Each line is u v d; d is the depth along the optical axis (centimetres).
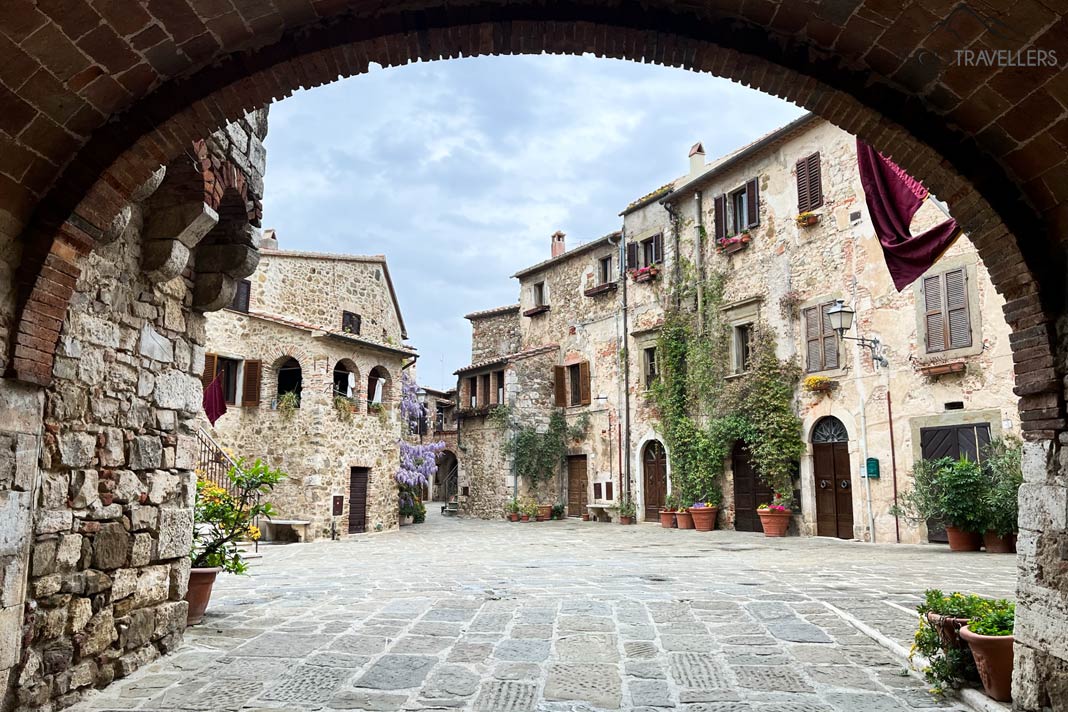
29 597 374
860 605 662
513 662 478
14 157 329
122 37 312
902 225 608
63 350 406
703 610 654
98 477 437
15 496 356
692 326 1897
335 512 1712
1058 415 341
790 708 385
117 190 364
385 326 2214
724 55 365
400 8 355
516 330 2733
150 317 502
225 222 570
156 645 492
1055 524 340
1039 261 348
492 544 1472
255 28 343
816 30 344
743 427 1655
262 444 1722
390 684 429
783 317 1628
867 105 362
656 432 1983
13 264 346
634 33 361
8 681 354
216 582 874
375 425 1919
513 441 2352
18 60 296
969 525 1130
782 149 1670
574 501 2339
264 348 1762
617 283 2205
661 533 1691
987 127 342
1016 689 363
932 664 417
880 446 1380
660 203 2041
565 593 761
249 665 471
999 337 1197
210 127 371
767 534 1552
